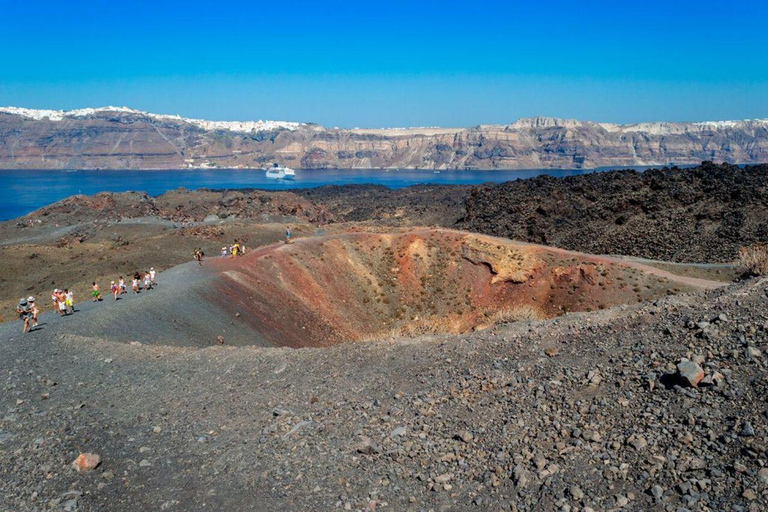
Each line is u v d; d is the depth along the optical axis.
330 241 61.28
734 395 10.53
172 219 157.50
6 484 12.08
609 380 12.80
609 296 52.31
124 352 23.64
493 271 57.38
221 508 10.93
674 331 14.13
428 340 20.22
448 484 10.54
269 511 10.59
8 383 19.30
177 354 22.95
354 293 55.91
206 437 14.27
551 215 103.38
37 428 15.00
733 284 18.11
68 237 125.81
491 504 9.69
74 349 24.25
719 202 85.44
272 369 19.45
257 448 13.27
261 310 44.44
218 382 18.73
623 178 109.69
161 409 16.41
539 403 12.62
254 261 52.78
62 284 75.19
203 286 42.91
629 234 87.12
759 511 7.93
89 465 12.62
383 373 17.42
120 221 148.00
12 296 71.50
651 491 8.95
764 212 77.75
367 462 11.84
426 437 12.53
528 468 10.41
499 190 124.75
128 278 53.47
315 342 44.50
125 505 11.26
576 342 16.06
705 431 9.94
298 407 15.70
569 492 9.38
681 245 78.12
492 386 14.31
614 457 10.05
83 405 16.83
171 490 11.80
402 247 62.03
